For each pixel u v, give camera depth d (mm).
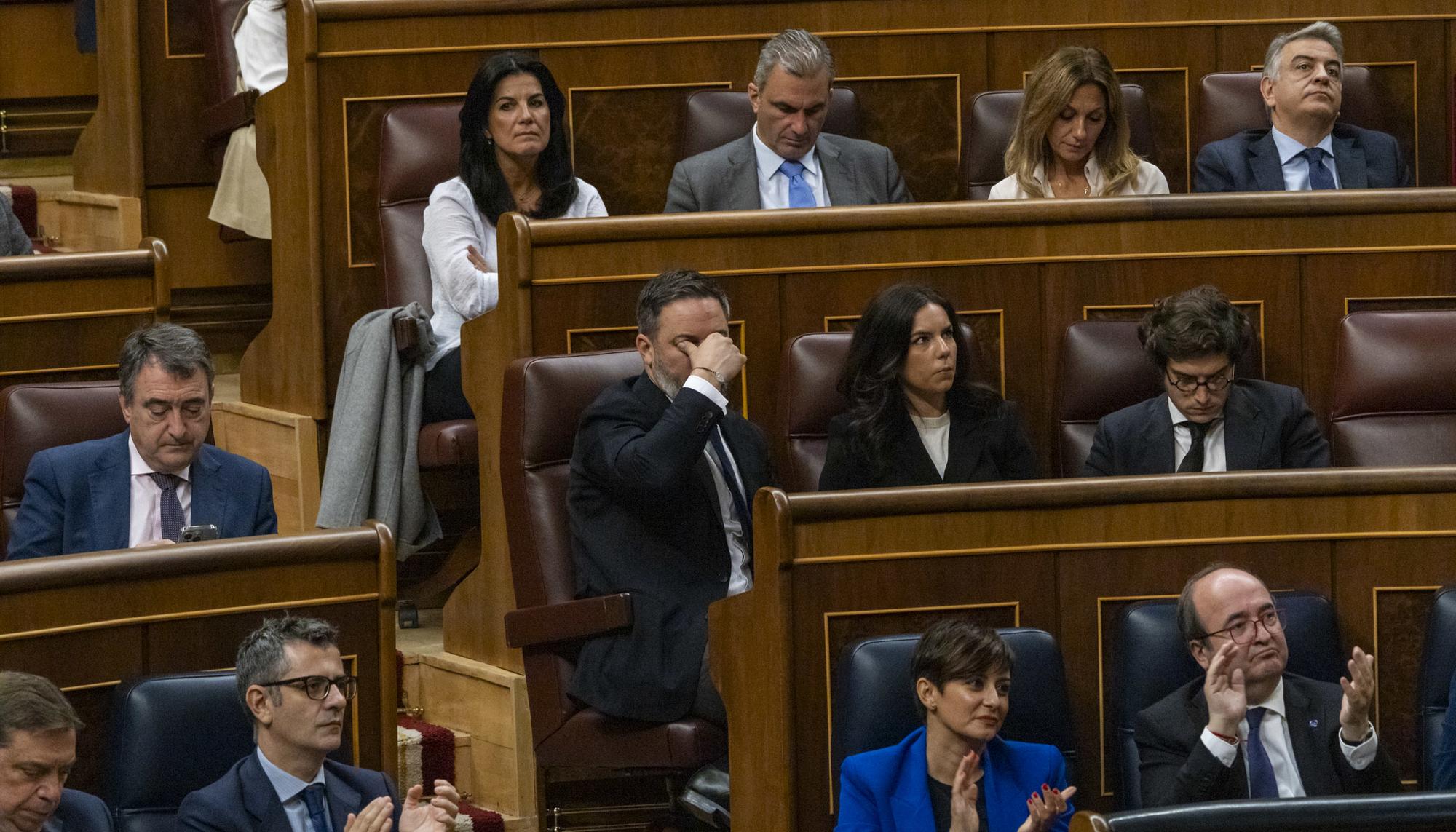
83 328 11414
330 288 13055
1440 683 9508
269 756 8312
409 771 11117
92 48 16641
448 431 11992
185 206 15633
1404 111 14547
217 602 9062
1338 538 9734
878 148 13148
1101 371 11398
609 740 10016
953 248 11602
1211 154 13414
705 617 10016
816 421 10992
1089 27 14211
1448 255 11992
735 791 9602
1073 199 11664
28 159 16875
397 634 12422
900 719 8953
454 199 12445
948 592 9398
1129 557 9602
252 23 14312
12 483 10305
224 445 14016
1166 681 9273
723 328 10195
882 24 13945
